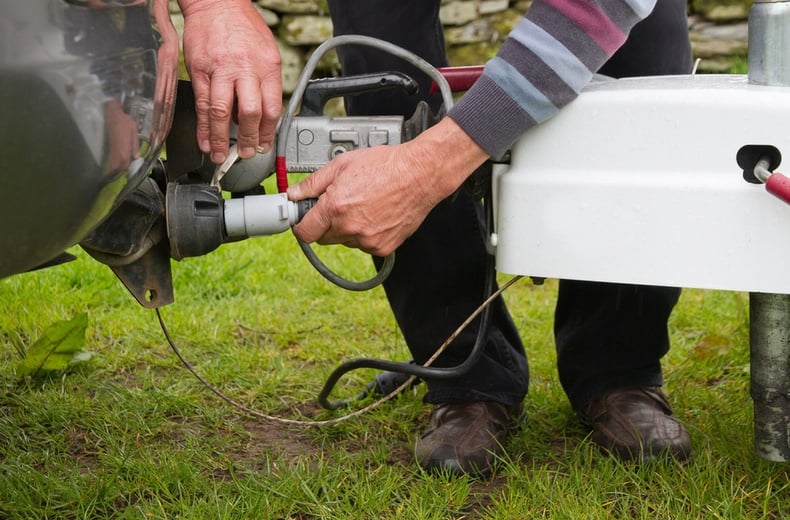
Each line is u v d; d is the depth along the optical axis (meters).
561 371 1.69
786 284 1.10
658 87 1.14
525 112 1.14
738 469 1.49
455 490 1.47
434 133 1.17
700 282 1.12
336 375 1.61
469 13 4.89
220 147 1.17
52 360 1.87
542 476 1.50
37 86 0.79
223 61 1.16
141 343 2.14
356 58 1.51
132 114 0.91
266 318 2.32
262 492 1.44
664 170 1.12
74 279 2.49
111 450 1.60
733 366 1.97
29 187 0.81
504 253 1.20
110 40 0.87
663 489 1.44
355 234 1.19
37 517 1.38
